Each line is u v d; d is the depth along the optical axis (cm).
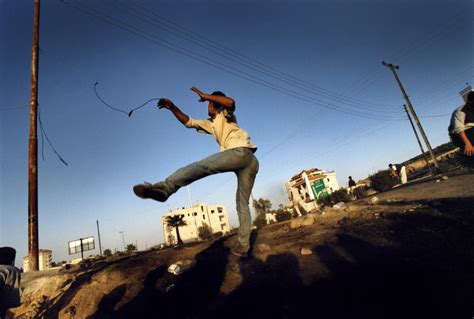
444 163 1641
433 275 197
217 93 290
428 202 405
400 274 209
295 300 208
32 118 838
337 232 334
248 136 276
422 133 1952
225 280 268
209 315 216
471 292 168
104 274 338
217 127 276
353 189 2177
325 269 244
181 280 288
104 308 277
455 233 258
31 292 443
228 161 246
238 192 296
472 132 378
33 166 795
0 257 249
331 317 179
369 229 322
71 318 287
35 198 771
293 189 4122
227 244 383
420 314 162
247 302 221
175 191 221
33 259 720
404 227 305
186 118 301
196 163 232
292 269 258
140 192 199
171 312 237
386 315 169
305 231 373
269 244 340
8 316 402
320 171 4353
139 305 263
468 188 464
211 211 7488
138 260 370
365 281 211
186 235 6656
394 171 1980
